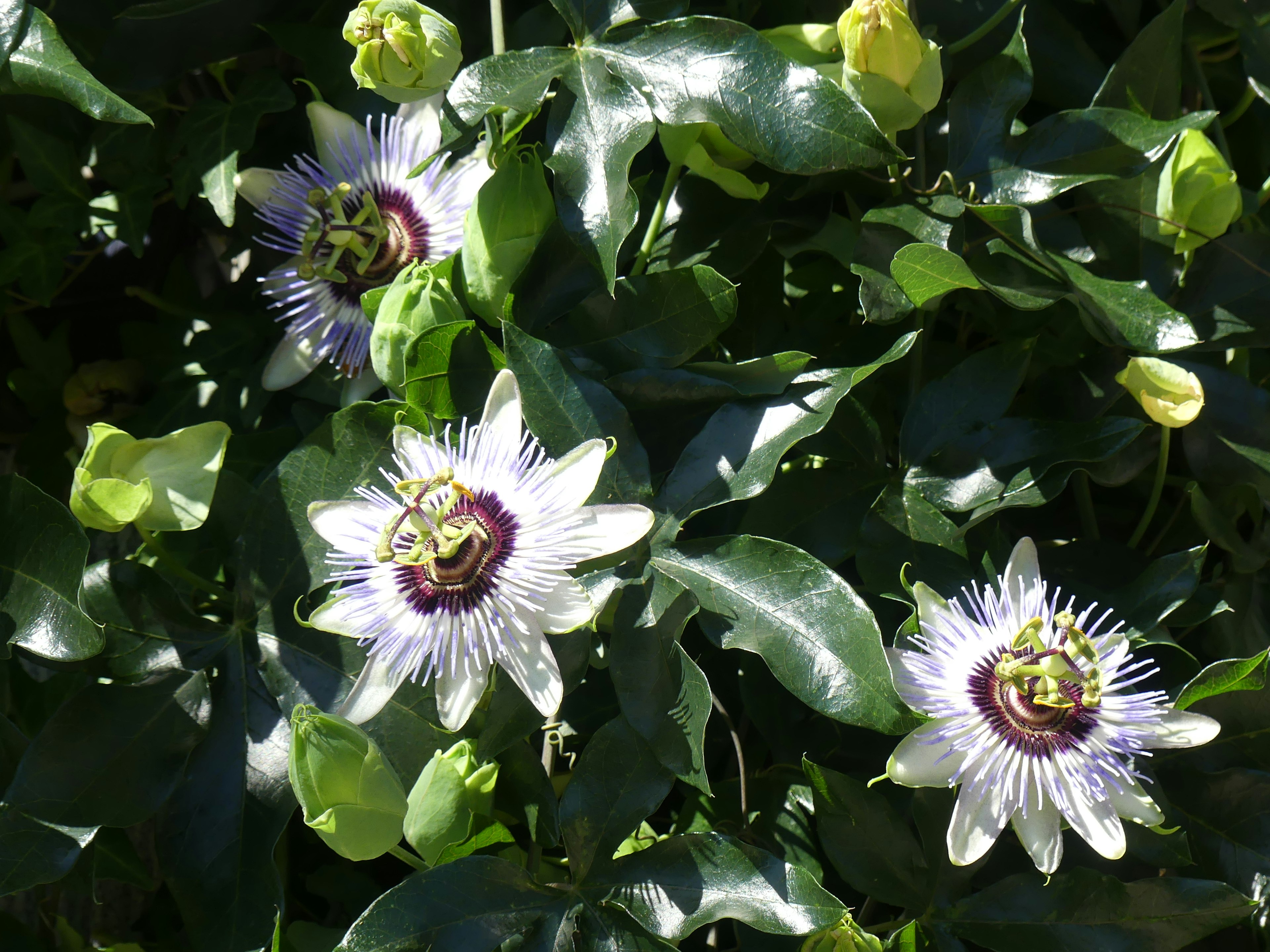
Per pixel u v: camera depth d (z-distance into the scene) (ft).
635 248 3.23
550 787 2.99
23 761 3.01
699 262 3.16
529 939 2.94
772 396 3.03
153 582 3.08
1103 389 3.14
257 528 3.07
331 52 3.26
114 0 3.24
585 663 2.97
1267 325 3.17
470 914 2.93
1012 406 3.17
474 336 3.04
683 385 3.05
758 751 3.17
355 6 3.27
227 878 3.01
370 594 2.96
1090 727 2.93
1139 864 3.07
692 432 3.09
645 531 2.92
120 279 3.57
